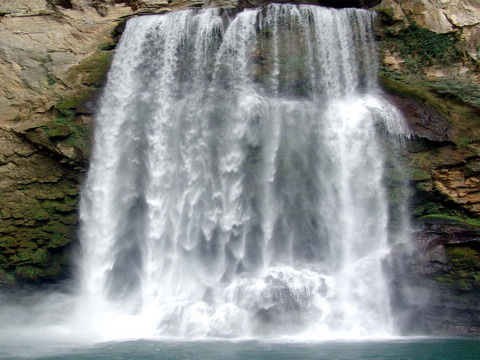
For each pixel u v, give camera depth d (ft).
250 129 47.52
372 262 42.34
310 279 42.27
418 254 41.09
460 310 40.52
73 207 49.39
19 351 32.07
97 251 48.24
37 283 48.98
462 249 40.68
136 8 62.39
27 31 56.65
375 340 36.76
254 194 46.29
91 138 50.37
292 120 47.52
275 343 34.81
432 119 45.68
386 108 46.93
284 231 45.60
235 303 40.68
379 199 44.88
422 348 33.14
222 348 32.65
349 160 46.11
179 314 40.47
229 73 50.67
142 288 46.34
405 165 45.09
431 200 44.57
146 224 47.80
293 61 50.55
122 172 49.47
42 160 50.06
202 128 48.67
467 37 51.21
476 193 43.47
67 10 60.08
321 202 45.75
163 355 30.30
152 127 50.31
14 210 48.91
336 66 50.78
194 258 46.01
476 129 45.21
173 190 48.01
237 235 45.80
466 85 48.26
